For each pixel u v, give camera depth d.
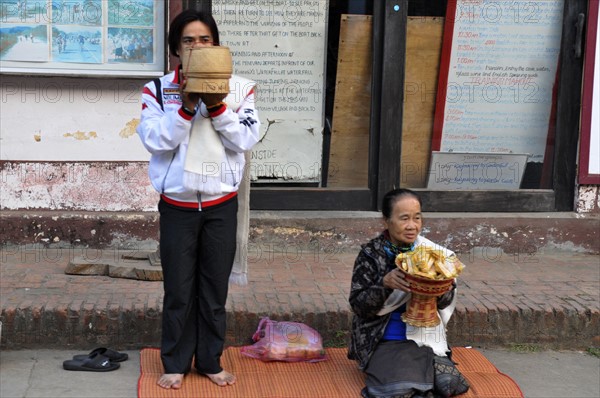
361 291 4.27
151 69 6.04
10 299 4.92
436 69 6.64
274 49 6.44
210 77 3.72
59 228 6.01
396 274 4.07
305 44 6.46
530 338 5.20
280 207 6.46
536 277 5.91
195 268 4.22
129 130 6.07
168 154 4.07
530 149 6.79
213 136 4.02
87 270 5.51
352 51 6.52
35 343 4.79
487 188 6.79
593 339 5.23
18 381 4.34
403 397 4.14
